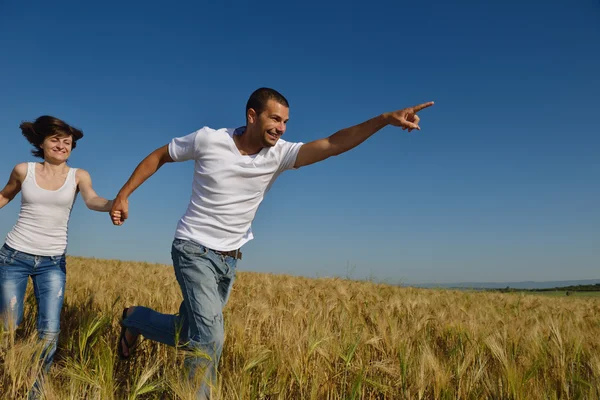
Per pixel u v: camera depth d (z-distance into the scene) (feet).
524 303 29.89
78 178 12.14
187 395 8.39
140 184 10.64
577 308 29.81
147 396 10.77
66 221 12.01
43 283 11.64
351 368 10.94
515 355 12.18
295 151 10.28
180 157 10.19
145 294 19.25
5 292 11.50
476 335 14.19
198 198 10.03
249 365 9.74
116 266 44.34
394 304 20.77
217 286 10.28
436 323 16.39
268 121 9.49
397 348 12.12
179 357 11.41
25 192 11.48
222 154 9.71
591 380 10.83
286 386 10.36
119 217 10.78
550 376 11.55
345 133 10.12
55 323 11.37
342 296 22.34
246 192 9.93
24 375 9.53
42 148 11.88
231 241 10.14
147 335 11.56
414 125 9.58
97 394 8.57
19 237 11.50
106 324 13.78
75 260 53.47
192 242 9.80
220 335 9.58
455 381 10.68
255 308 15.11
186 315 10.64
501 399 9.88
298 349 10.58
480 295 34.76
